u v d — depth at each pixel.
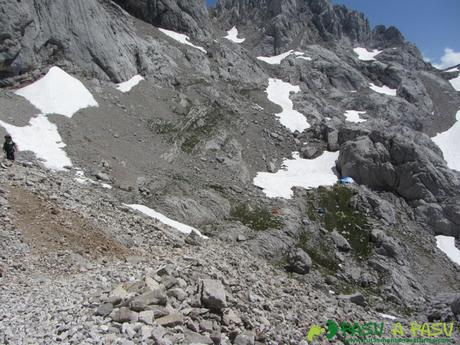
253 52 109.62
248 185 51.22
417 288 43.06
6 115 40.59
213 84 71.00
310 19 128.12
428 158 61.44
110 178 38.84
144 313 12.24
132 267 19.42
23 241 20.33
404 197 57.38
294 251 39.62
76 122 44.72
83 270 19.19
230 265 24.53
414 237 51.38
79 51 53.44
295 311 18.56
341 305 26.16
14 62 46.47
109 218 27.58
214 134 57.22
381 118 91.06
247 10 131.00
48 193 26.55
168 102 59.53
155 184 41.66
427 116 102.31
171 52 71.62
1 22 45.44
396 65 113.88
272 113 73.75
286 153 63.53
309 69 100.44
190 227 36.94
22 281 16.88
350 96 96.94
